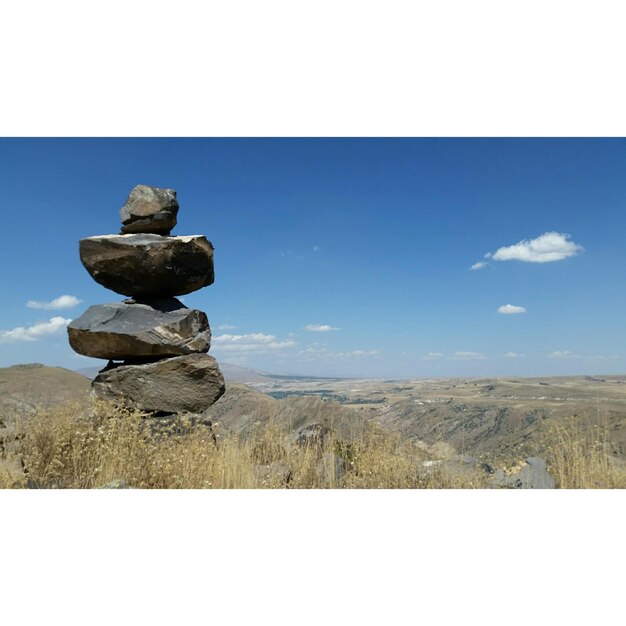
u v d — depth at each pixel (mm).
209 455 1551
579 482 1444
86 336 1950
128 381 1913
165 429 1756
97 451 1474
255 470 1611
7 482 1357
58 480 1443
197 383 1941
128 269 1969
